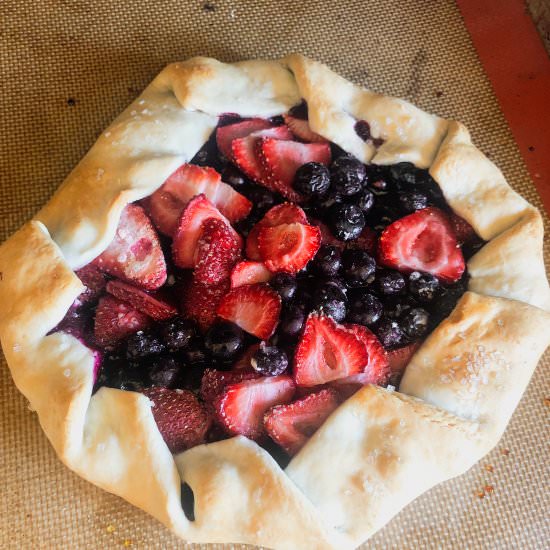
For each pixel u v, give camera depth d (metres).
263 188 0.61
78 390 0.57
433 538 0.62
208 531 0.56
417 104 0.69
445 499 0.63
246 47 0.69
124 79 0.68
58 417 0.57
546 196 0.67
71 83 0.68
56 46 0.68
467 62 0.70
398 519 0.62
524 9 0.70
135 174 0.60
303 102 0.63
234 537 0.56
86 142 0.67
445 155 0.61
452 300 0.61
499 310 0.59
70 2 0.69
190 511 0.57
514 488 0.63
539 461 0.63
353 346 0.58
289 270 0.59
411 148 0.62
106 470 0.57
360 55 0.69
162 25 0.69
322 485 0.57
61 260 0.59
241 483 0.56
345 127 0.62
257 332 0.59
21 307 0.58
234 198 0.61
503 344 0.59
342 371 0.59
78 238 0.60
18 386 0.58
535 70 0.70
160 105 0.63
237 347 0.58
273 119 0.63
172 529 0.56
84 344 0.59
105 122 0.67
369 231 0.61
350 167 0.61
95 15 0.69
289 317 0.58
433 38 0.70
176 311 0.60
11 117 0.67
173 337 0.58
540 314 0.59
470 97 0.69
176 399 0.58
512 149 0.68
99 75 0.68
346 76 0.69
